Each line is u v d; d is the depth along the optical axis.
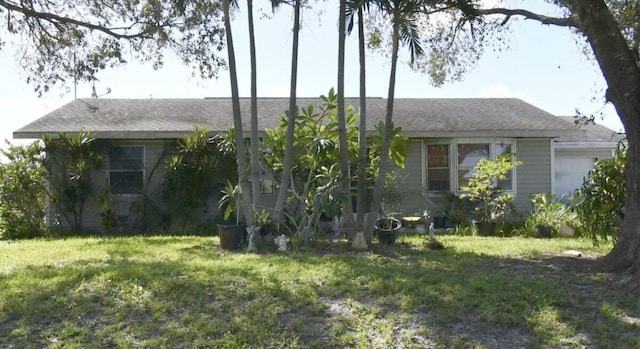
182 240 10.91
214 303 5.65
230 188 10.12
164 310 5.46
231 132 11.44
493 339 5.00
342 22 9.23
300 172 10.71
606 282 6.35
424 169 14.51
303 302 5.66
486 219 12.70
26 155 13.27
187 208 13.57
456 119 15.07
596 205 8.08
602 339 4.95
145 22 10.39
